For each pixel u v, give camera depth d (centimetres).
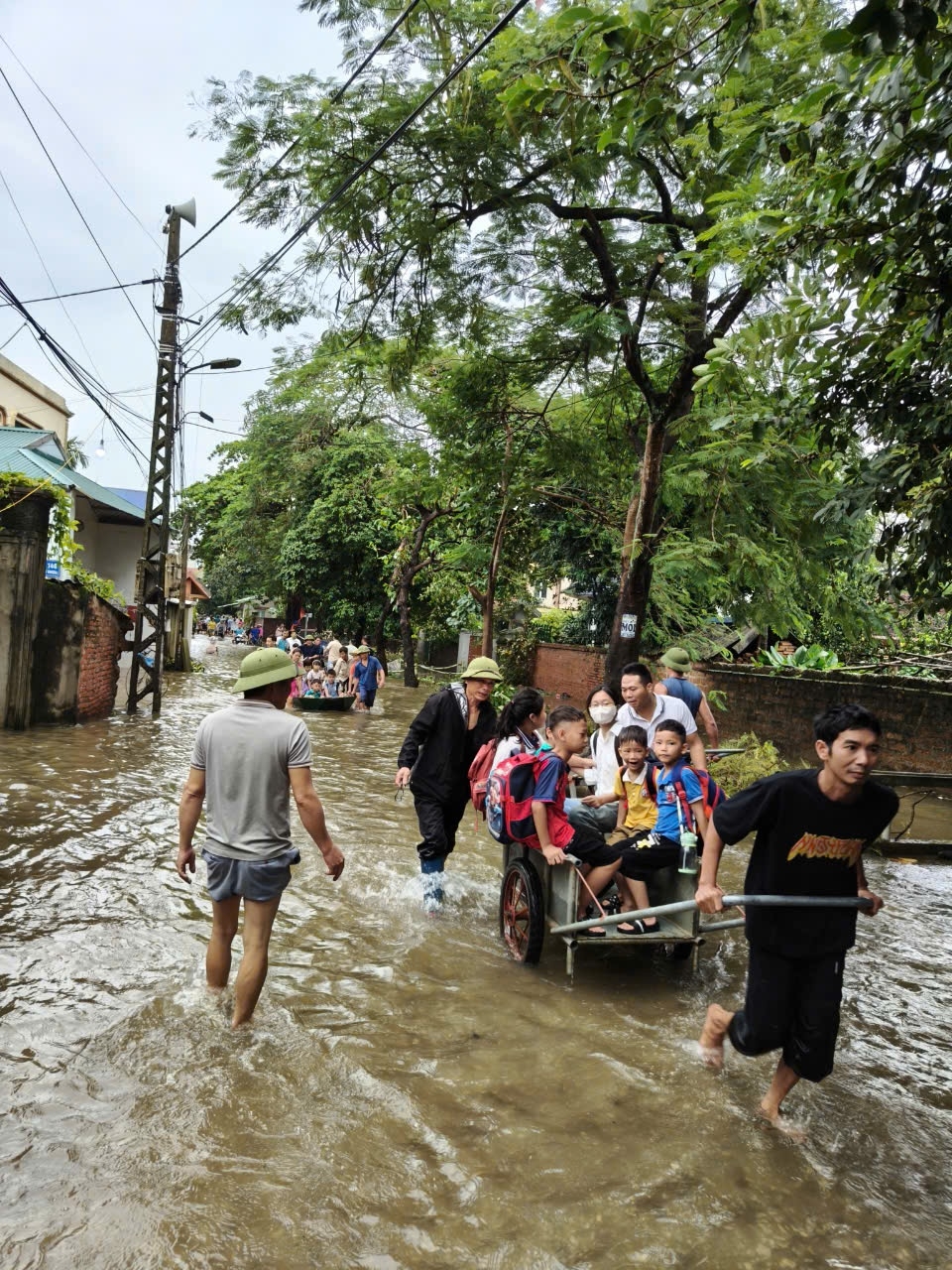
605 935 503
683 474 1087
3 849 688
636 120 465
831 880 359
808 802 349
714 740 915
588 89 500
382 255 1045
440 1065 408
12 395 2389
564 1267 283
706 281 1050
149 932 541
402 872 710
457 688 643
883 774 918
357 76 903
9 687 1282
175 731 1427
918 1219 320
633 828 548
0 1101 351
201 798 439
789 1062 369
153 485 1653
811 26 645
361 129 968
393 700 2283
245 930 425
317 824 427
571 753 554
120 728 1410
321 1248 283
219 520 4828
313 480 3203
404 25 914
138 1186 305
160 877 648
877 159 403
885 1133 377
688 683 734
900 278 439
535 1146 347
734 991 524
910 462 473
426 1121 359
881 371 497
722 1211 315
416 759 632
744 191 567
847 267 451
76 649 1402
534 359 1213
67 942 515
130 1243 279
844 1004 518
